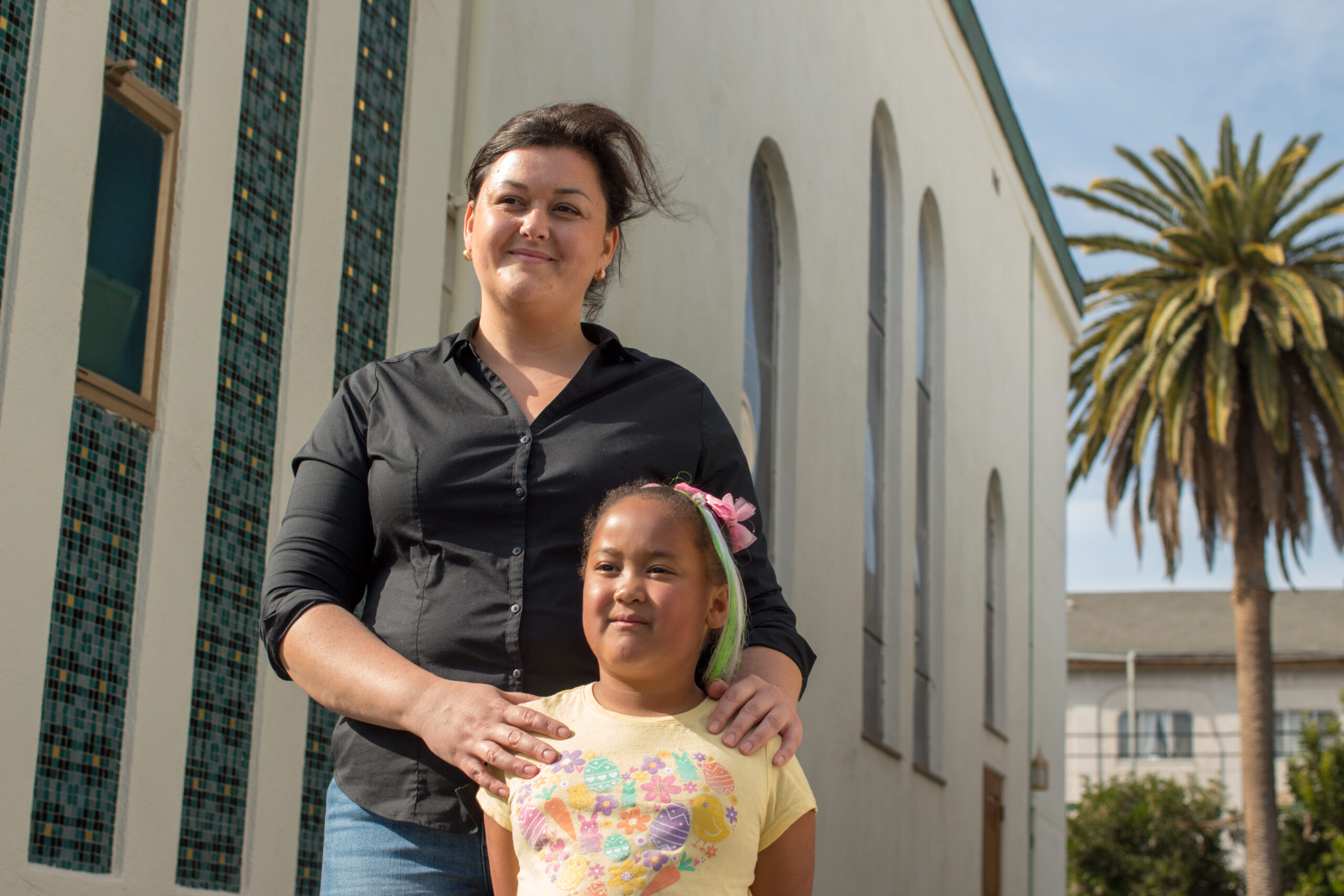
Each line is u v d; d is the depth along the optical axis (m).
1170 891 33.88
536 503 2.46
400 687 2.28
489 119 6.38
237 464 4.68
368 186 5.53
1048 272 21.59
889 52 13.78
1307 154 21.73
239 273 4.77
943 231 15.67
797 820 2.37
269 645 2.43
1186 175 23.38
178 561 4.35
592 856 2.20
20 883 3.63
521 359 2.64
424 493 2.46
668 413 2.62
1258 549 23.59
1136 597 52.72
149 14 4.45
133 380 4.32
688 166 8.91
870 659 12.90
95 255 4.21
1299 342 21.86
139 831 4.09
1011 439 18.83
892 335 13.87
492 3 6.45
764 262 10.84
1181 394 21.78
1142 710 46.59
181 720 4.29
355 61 5.47
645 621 2.28
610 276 3.08
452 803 2.35
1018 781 18.44
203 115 4.64
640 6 8.23
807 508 10.92
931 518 15.23
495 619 2.41
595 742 2.28
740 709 2.35
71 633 3.95
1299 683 45.75
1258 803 23.62
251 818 4.57
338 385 5.23
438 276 5.87
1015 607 18.70
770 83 10.52
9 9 3.88
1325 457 22.77
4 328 3.78
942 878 14.59
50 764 3.84
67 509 3.97
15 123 3.87
